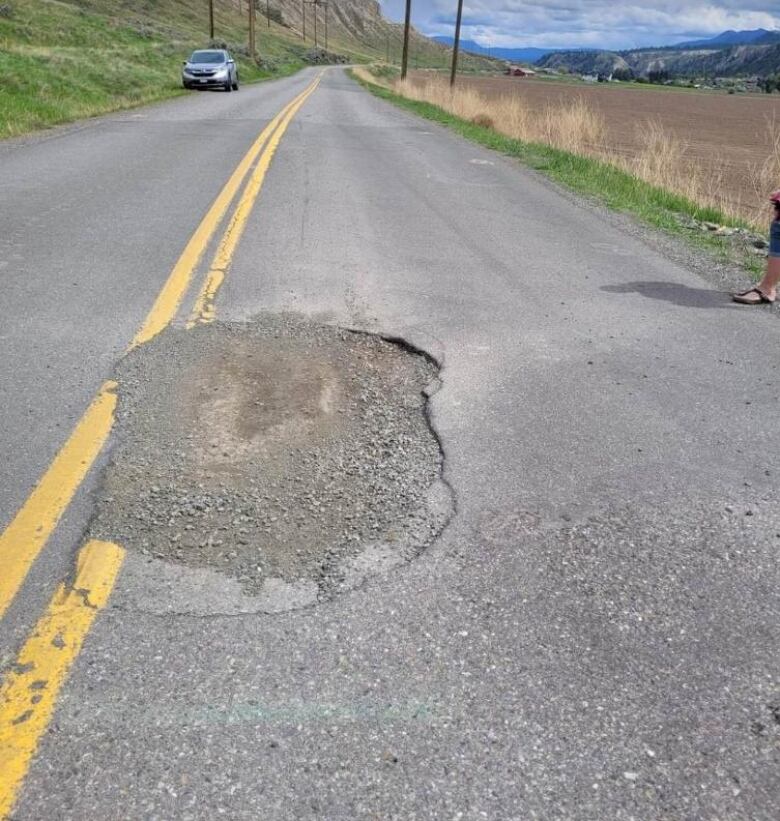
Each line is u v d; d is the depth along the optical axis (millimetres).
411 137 15719
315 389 3660
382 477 2910
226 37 88188
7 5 34438
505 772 1701
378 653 2033
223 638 2057
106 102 18688
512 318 4871
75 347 3969
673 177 12461
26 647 1985
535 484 2918
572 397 3729
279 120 17203
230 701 1855
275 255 5984
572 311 5090
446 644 2078
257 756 1709
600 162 13414
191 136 13289
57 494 2666
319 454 3047
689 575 2428
